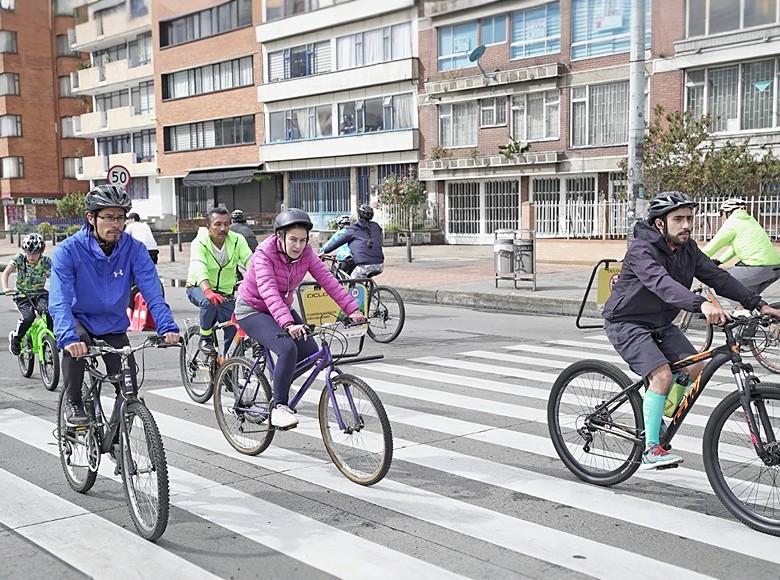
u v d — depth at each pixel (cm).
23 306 916
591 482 524
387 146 3259
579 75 2695
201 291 758
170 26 4269
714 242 959
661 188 2011
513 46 2878
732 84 2377
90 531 455
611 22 2616
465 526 454
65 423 525
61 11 5381
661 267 466
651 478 535
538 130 2838
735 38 2325
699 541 430
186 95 4216
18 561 417
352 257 1162
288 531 451
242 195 4084
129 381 462
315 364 555
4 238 4947
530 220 2203
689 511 474
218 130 4075
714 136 2377
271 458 591
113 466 579
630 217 1450
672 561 405
